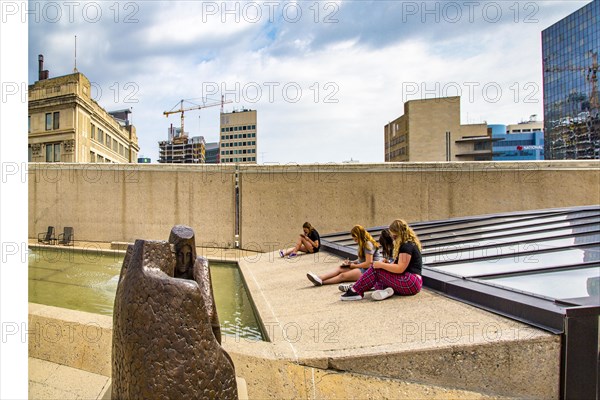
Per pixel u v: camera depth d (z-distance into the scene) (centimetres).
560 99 6938
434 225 1069
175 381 214
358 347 329
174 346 216
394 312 422
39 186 1661
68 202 1645
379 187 1490
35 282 868
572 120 6700
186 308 219
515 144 9012
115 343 244
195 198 1591
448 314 391
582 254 544
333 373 313
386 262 518
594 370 295
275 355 328
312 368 317
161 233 1598
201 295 226
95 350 369
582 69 6456
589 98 6350
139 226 1608
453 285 457
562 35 6825
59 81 3177
